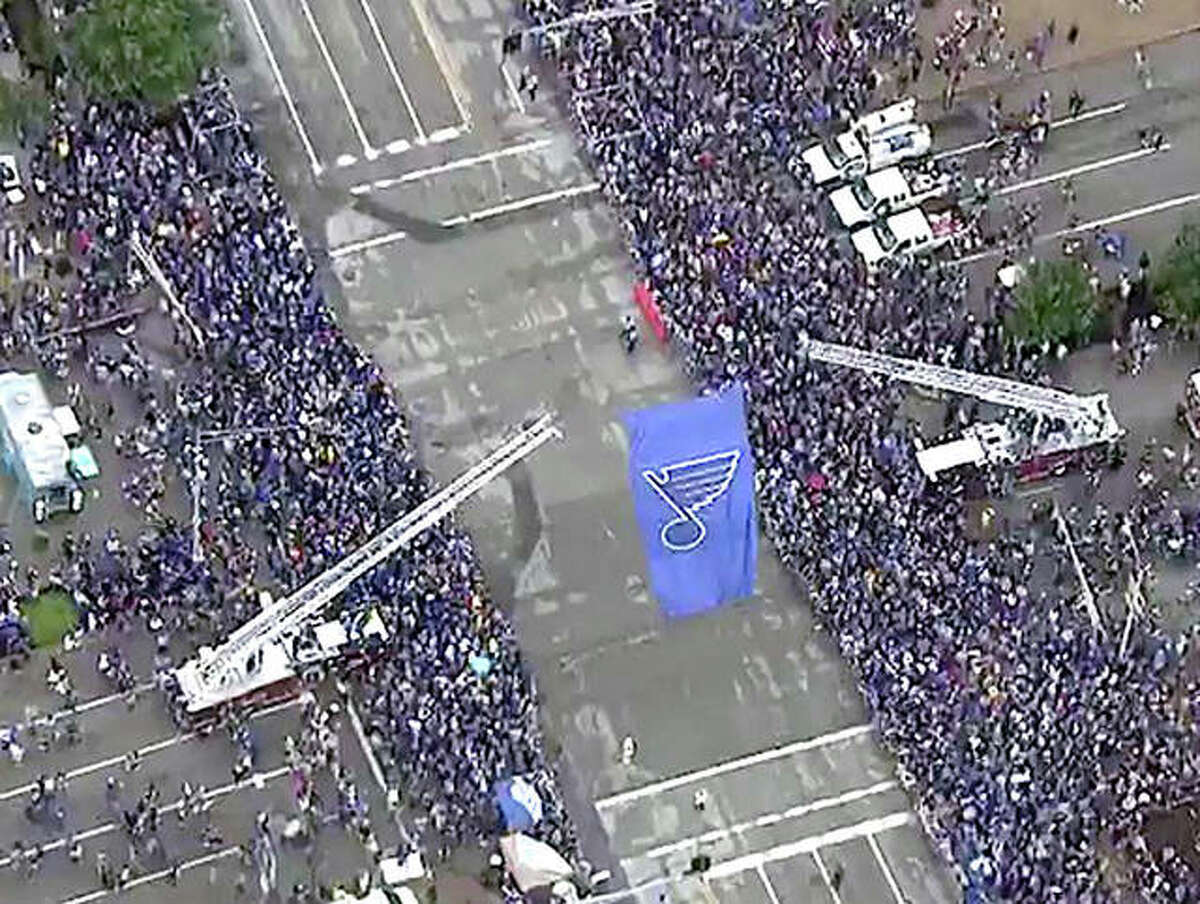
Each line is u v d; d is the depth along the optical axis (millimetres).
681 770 170875
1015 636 170750
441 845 166250
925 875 166500
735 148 192375
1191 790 165500
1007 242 191500
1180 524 177625
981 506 178375
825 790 170000
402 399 185500
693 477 163875
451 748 168000
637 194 191250
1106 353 185875
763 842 168250
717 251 187375
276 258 186250
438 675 169750
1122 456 180750
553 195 194750
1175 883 163000
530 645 175500
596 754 171500
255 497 175750
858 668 172125
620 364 187000
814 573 174750
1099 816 164625
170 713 170625
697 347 184125
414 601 172250
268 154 196750
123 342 183875
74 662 172250
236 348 181500
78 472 178125
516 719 169625
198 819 167500
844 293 185250
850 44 198125
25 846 166250
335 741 169250
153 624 172750
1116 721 167625
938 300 186000
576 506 181250
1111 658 170625
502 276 191250
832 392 179250
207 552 174375
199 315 183250
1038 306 183625
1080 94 199750
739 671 174500
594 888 166250
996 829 164125
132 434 180000
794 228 188750
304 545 173500
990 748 166750
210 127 192750
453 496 172875
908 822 168375
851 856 167625
